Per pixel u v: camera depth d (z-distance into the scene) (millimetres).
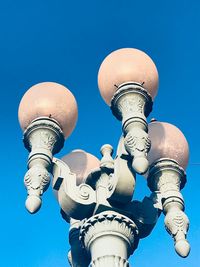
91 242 6539
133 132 6645
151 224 6883
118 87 7125
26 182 6645
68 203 6777
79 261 7480
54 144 7062
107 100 7273
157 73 7312
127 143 6613
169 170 7348
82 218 6836
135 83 7066
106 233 6492
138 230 6785
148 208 6973
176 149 7598
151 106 7141
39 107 7160
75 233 7582
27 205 6465
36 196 6523
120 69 7160
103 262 6348
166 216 6934
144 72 7164
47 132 7027
